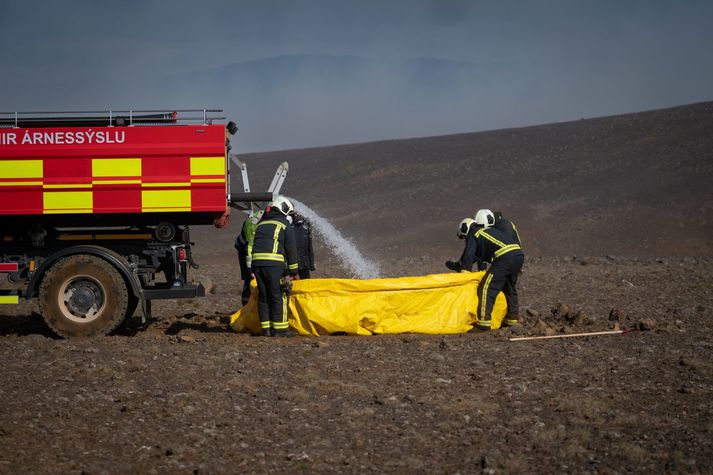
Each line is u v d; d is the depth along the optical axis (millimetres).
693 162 62531
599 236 47875
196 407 9828
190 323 16734
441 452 8289
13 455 8062
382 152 84562
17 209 14578
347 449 8375
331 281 14734
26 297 14664
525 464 7867
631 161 66125
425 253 45375
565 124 86875
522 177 66375
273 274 14477
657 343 13578
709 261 32812
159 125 14773
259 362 12375
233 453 8242
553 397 10180
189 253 15773
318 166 80562
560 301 20109
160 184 14680
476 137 87562
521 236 49500
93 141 14641
